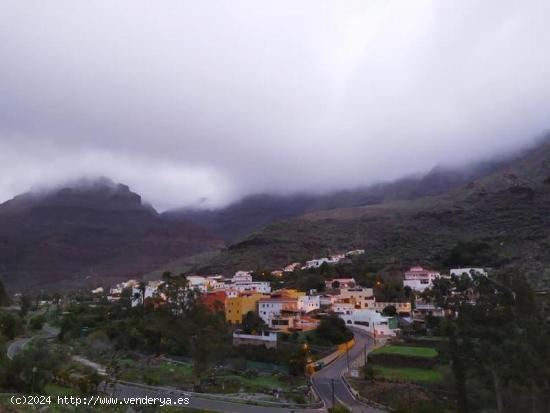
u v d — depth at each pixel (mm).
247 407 57250
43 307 180875
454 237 172500
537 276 112562
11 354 78750
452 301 89875
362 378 69750
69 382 61969
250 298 117188
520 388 52656
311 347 88188
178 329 97438
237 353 84938
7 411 33031
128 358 88688
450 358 55406
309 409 57031
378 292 126000
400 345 86438
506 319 51375
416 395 60406
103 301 169625
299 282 145375
